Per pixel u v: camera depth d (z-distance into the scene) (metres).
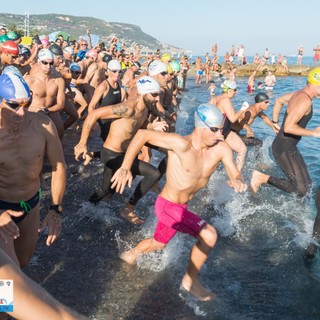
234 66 39.00
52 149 3.35
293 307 3.63
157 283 3.93
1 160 3.12
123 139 5.21
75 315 1.27
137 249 4.26
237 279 4.09
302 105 5.91
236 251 4.73
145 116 5.30
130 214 5.34
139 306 3.54
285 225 5.51
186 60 23.94
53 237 3.41
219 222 5.55
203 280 4.04
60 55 8.28
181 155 3.77
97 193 5.55
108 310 3.46
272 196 6.68
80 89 11.41
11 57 6.89
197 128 3.73
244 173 7.96
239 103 19.73
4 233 2.58
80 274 4.02
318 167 8.26
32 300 1.23
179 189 3.87
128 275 4.05
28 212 3.38
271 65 39.94
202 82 31.92
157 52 24.27
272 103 20.22
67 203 5.85
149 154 7.12
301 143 10.66
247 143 8.71
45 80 6.64
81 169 7.14
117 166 5.30
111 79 6.65
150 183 5.18
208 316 3.44
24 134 3.16
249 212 5.95
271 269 4.32
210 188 6.84
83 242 4.71
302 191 6.22
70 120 8.61
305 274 4.23
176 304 3.60
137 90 5.18
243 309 3.58
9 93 2.91
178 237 4.95
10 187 3.23
